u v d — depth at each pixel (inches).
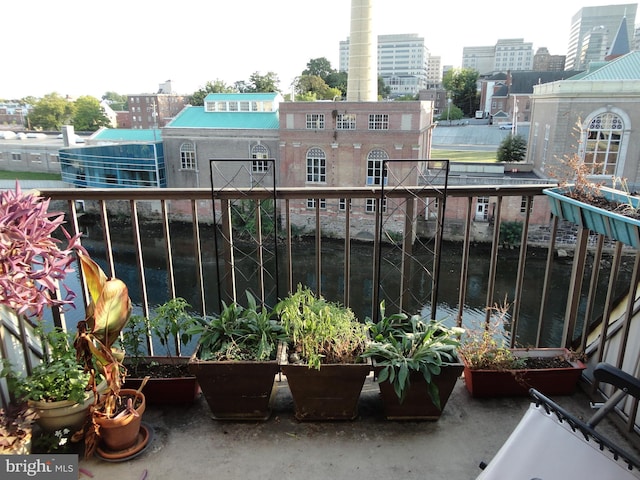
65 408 69.6
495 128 1941.4
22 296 55.2
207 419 79.0
